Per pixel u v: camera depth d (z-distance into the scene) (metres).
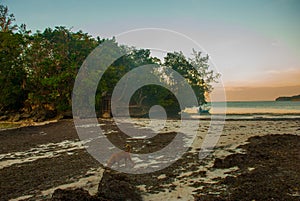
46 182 11.72
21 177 12.62
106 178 10.51
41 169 13.95
